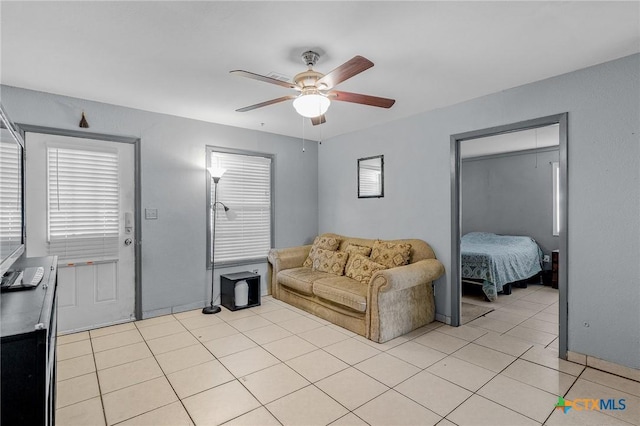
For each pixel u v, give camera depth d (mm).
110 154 3445
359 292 3246
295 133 4754
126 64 2500
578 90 2605
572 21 1938
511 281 4695
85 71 2625
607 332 2482
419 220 3779
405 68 2574
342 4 1771
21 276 1766
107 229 3430
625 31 2049
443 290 3553
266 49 2262
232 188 4383
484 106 3193
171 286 3834
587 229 2566
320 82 2178
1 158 1750
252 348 2914
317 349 2895
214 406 2074
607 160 2469
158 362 2650
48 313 1170
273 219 4742
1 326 1020
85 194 3309
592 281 2549
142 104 3441
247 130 4473
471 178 6621
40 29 2006
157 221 3729
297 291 4055
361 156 4508
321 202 5199
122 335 3189
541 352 2836
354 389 2264
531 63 2492
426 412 2010
